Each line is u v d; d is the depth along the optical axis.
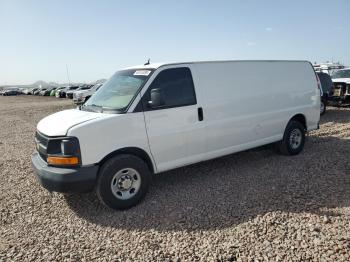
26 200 5.03
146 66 5.09
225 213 4.18
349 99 14.19
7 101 41.66
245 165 6.24
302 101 6.88
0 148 9.29
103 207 4.64
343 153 6.64
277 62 6.46
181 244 3.52
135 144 4.51
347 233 3.47
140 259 3.28
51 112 21.73
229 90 5.54
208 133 5.25
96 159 4.23
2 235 3.94
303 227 3.67
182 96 4.96
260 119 6.02
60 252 3.50
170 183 5.44
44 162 4.47
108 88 5.24
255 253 3.24
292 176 5.42
